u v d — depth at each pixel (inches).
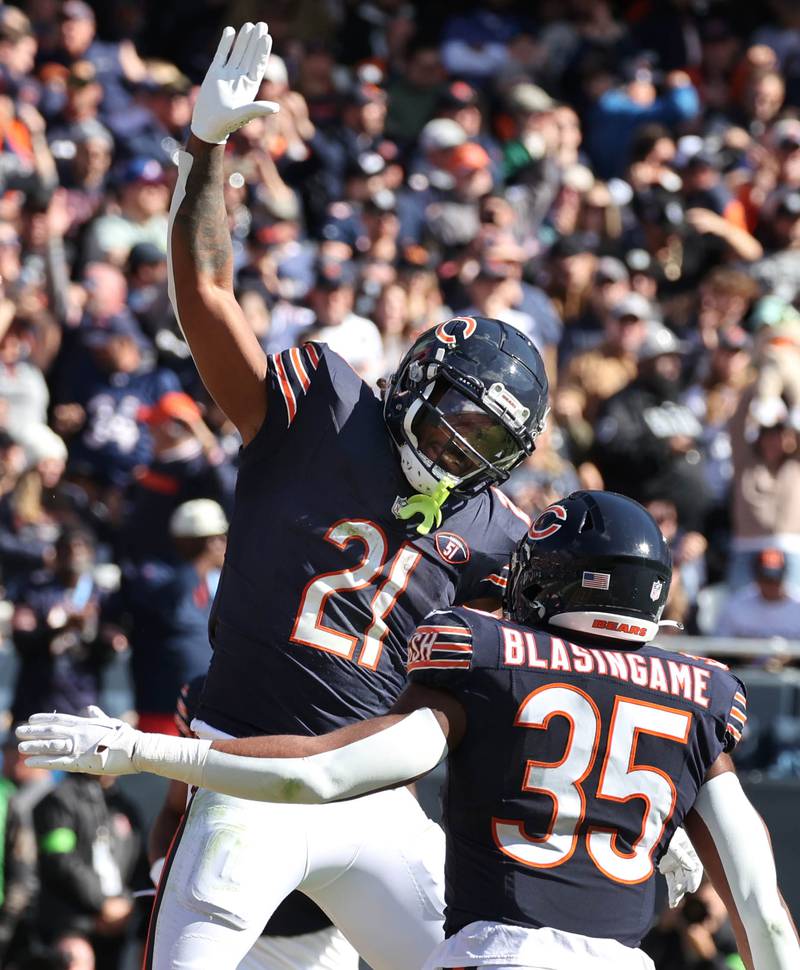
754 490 1015.0
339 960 506.6
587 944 378.9
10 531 906.1
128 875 845.2
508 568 455.8
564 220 1376.7
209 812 447.2
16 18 1288.1
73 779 845.2
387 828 463.2
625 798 386.9
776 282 1279.5
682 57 1659.7
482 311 1139.3
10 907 830.5
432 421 444.5
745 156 1480.1
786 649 906.1
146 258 1122.7
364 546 454.3
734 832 393.4
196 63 1576.0
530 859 380.8
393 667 462.9
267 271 1137.4
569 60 1619.1
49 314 1106.7
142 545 899.4
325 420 454.6
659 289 1274.6
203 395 1058.1
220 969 435.5
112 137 1291.8
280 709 454.3
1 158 1125.1
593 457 1053.2
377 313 1118.4
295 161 1322.6
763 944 386.0
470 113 1429.6
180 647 884.6
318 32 1562.5
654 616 403.2
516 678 383.9
